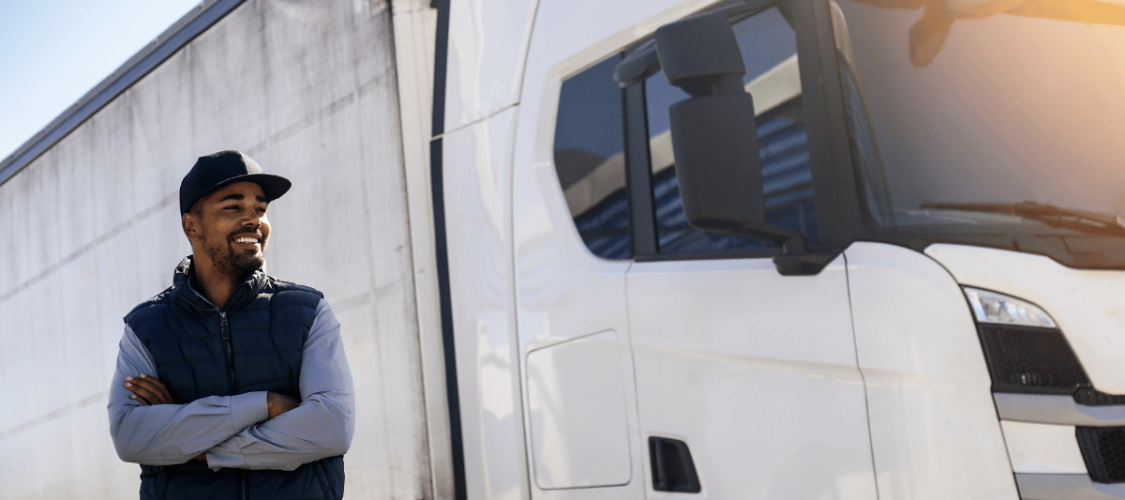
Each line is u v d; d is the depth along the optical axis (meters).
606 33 2.55
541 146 2.68
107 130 4.77
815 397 1.96
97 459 4.64
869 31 2.09
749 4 2.24
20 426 5.56
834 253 1.96
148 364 2.05
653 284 2.29
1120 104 2.14
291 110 3.56
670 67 1.93
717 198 1.88
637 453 2.27
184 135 4.17
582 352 2.43
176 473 2.01
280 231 3.59
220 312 2.06
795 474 1.98
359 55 3.26
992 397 1.78
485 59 2.87
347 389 2.11
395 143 3.07
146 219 4.35
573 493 2.42
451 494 2.81
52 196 5.36
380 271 3.10
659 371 2.24
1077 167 2.02
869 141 2.01
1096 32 2.25
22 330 5.64
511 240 2.69
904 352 1.85
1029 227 1.92
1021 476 1.75
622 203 2.45
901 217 1.95
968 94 2.07
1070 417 1.75
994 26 2.17
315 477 2.06
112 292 4.59
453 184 2.89
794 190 2.09
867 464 1.88
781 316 2.03
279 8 3.67
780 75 2.15
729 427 2.09
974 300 1.81
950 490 1.79
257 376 2.05
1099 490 1.72
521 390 2.60
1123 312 1.79
